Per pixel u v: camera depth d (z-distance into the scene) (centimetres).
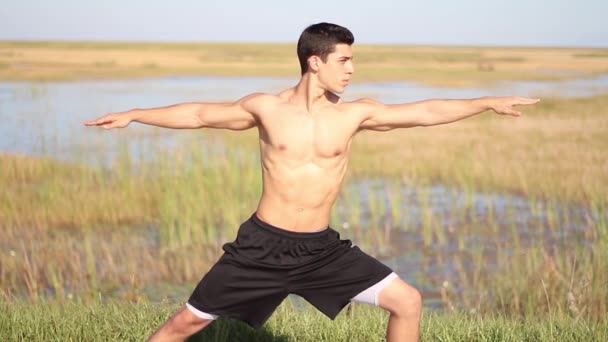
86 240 1098
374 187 1759
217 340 586
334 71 451
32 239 1246
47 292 999
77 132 2553
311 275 461
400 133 2580
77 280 1050
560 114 3231
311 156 455
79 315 632
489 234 1339
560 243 1255
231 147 1980
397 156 2095
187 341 585
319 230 461
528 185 1698
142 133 2538
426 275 1116
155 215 1423
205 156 1984
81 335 599
